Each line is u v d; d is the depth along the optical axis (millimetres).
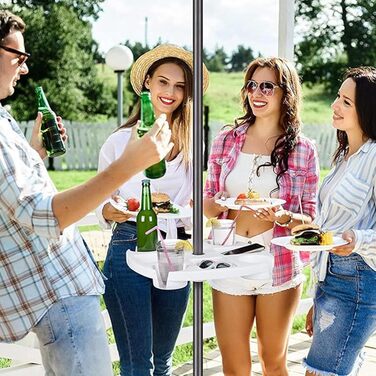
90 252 2348
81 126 12797
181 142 3125
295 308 3104
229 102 17203
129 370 3047
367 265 2682
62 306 2168
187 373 4062
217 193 3125
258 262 2479
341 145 2920
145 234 2705
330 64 16141
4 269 2127
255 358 4219
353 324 2701
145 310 2996
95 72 15055
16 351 3404
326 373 2768
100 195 1937
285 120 3090
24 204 1936
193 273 2309
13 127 2119
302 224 2686
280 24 4242
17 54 2127
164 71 3043
